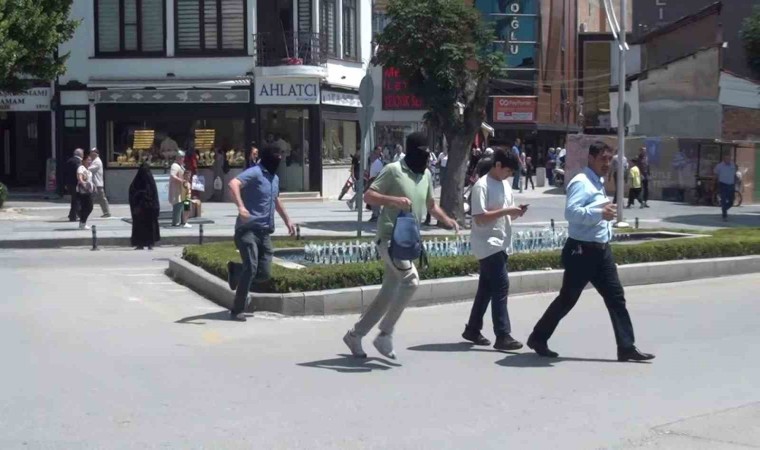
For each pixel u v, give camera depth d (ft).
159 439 24.21
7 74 96.89
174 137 116.78
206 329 38.78
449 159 82.33
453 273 46.47
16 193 122.21
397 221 31.42
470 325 36.04
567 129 217.77
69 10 107.86
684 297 48.34
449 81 78.13
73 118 116.06
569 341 37.06
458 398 28.48
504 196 34.83
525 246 55.06
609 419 26.37
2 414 26.32
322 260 49.93
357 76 128.88
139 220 72.18
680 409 27.43
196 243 76.79
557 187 162.71
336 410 27.07
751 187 121.60
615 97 134.82
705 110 143.64
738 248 57.62
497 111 203.72
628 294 49.34
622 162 81.61
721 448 23.82
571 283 33.09
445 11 77.51
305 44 117.29
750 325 40.60
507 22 205.05
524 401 28.22
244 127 116.47
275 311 41.50
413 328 39.45
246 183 39.93
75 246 75.00
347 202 110.42
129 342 36.14
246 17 116.06
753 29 121.39
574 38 229.86
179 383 29.94
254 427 25.34
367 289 42.83
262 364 32.63
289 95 116.06
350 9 128.77
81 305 44.39
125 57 116.06
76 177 84.17
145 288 50.57
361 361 33.17
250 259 40.01
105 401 27.76
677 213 107.55
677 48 163.53
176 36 116.26
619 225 78.18
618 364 33.12
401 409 27.22
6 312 42.19
